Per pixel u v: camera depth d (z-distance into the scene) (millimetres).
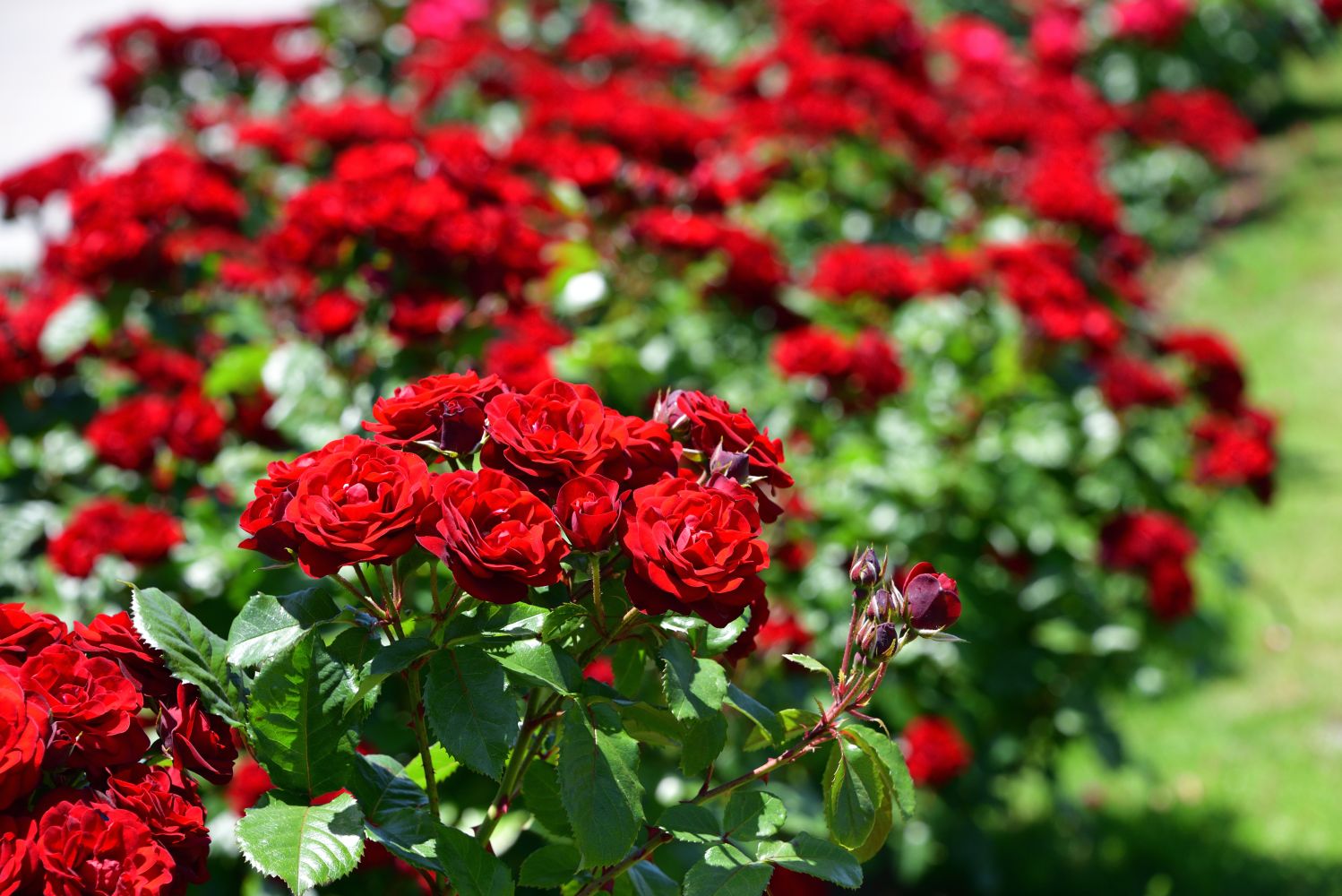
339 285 2742
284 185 4156
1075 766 4723
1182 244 8898
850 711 1467
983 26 6578
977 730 3898
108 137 5363
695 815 1424
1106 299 4496
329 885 1867
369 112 3787
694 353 3553
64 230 3812
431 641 1354
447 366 2656
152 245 3020
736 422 1507
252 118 5074
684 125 3682
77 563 2570
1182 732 4910
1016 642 3803
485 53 5281
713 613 1273
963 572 3648
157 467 2965
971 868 3863
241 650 1363
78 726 1273
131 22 5336
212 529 2785
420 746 1467
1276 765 4668
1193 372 4297
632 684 1547
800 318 3654
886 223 4754
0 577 2812
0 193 3939
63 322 2971
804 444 3633
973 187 5188
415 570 1426
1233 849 4250
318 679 1342
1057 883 4141
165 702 1390
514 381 2520
